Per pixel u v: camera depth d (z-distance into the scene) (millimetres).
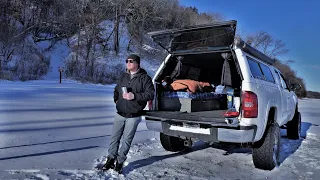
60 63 31578
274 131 4039
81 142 4820
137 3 41500
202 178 3572
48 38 36281
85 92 15742
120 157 3562
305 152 5293
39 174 3160
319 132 7801
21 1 34625
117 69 31047
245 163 4387
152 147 5160
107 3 39688
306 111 16203
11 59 25109
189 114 3928
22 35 29406
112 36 39719
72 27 38094
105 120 7180
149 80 3652
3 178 2963
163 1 44750
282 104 5000
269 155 3920
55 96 12344
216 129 3615
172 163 4219
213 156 4758
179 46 4496
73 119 6961
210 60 5047
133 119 3604
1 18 30219
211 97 4574
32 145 4359
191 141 4242
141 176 3508
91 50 33438
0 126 5508
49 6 37281
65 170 3387
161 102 4496
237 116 3541
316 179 3686
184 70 5055
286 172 3971
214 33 3902
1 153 3844
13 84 17141
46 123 6168
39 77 23906
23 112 7359
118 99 3744
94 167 3617
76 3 37781
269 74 4836
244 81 3641
